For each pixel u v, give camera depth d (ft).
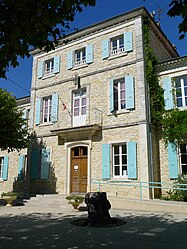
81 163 43.55
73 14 13.82
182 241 17.37
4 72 14.89
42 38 14.23
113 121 41.16
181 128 36.55
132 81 40.60
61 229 21.84
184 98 39.04
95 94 44.32
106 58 44.78
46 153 47.65
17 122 43.60
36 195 41.88
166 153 38.24
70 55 49.65
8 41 13.23
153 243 16.93
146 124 37.73
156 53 46.14
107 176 39.34
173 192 35.99
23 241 17.90
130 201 32.60
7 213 31.42
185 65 39.27
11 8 12.76
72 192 43.27
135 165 37.19
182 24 11.32
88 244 16.87
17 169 54.60
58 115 48.26
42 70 53.47
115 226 22.65
